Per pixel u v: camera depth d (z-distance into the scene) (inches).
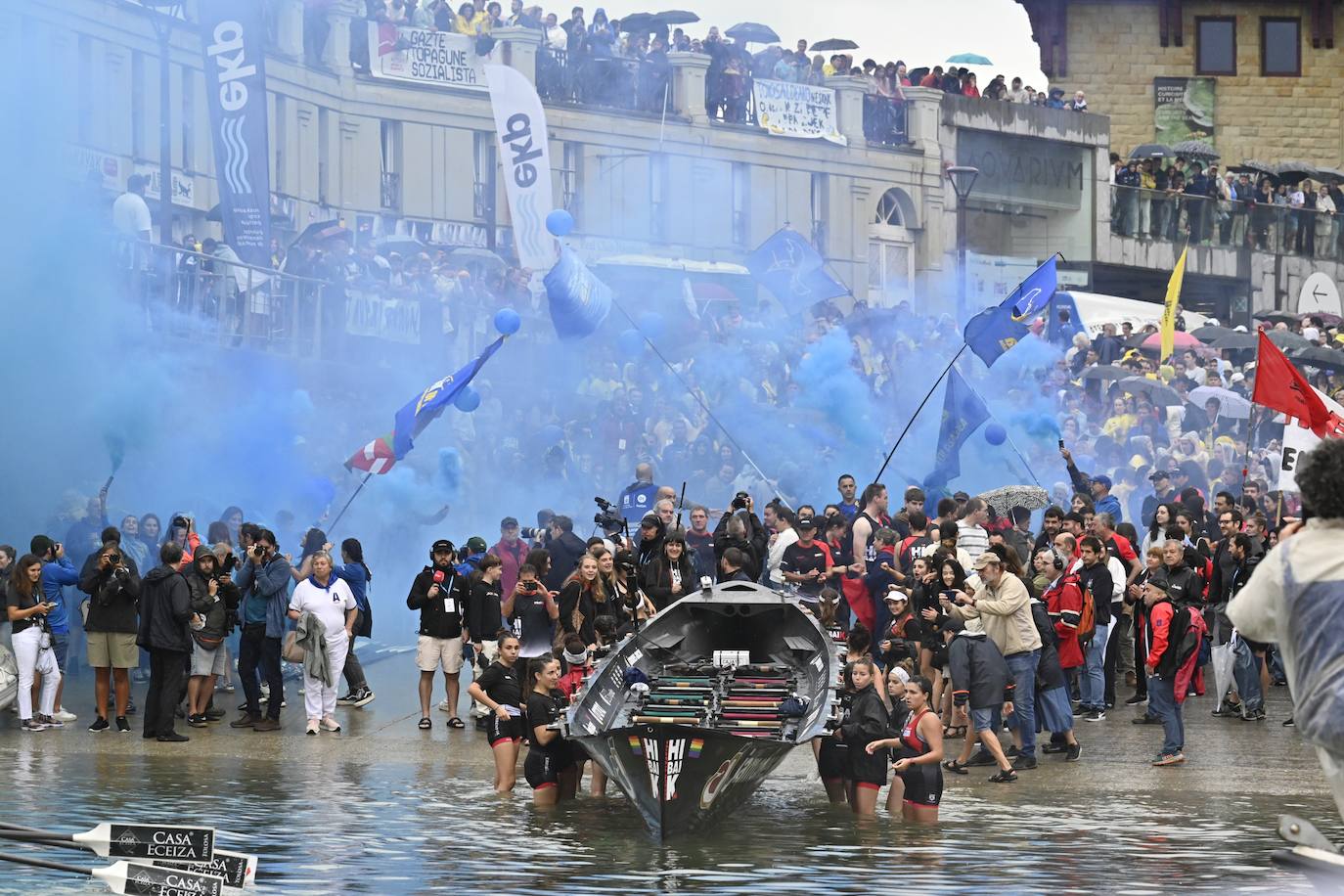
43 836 756.0
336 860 816.3
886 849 842.8
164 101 1665.8
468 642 1200.8
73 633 1395.2
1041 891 758.5
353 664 1257.4
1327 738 481.4
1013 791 987.3
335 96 2249.0
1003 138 2925.7
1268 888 761.6
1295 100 3420.3
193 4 1967.3
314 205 2202.3
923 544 1210.0
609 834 878.4
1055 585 1118.4
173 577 1127.0
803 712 949.2
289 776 1024.2
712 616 1081.4
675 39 2578.7
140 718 1209.4
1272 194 3206.2
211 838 754.8
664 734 855.7
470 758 1083.9
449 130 2380.7
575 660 1056.2
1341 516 491.5
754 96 2637.8
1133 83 3356.3
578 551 1232.2
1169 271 3080.7
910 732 916.0
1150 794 975.6
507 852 836.0
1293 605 490.6
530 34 2395.4
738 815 932.0
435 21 2349.9
